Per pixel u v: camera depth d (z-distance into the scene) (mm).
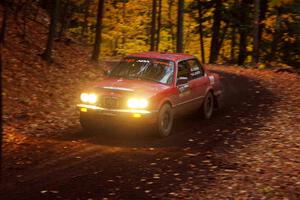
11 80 14828
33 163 8562
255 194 7188
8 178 7652
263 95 17484
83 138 10664
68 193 7039
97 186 7410
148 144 10305
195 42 47188
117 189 7301
